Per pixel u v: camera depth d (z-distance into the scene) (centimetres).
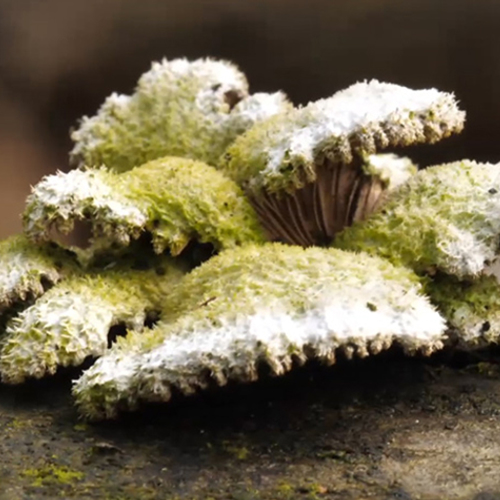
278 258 19
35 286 19
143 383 18
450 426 19
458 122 19
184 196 20
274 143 19
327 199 20
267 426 19
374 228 19
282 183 19
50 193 19
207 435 19
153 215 19
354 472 18
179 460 18
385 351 20
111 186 19
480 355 20
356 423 19
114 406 19
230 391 19
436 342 18
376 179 20
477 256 19
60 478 18
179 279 20
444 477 18
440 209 19
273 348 18
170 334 19
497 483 18
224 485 18
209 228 20
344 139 19
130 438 19
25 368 19
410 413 19
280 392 19
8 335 19
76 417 19
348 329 18
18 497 18
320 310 18
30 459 18
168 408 19
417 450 18
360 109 19
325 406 19
